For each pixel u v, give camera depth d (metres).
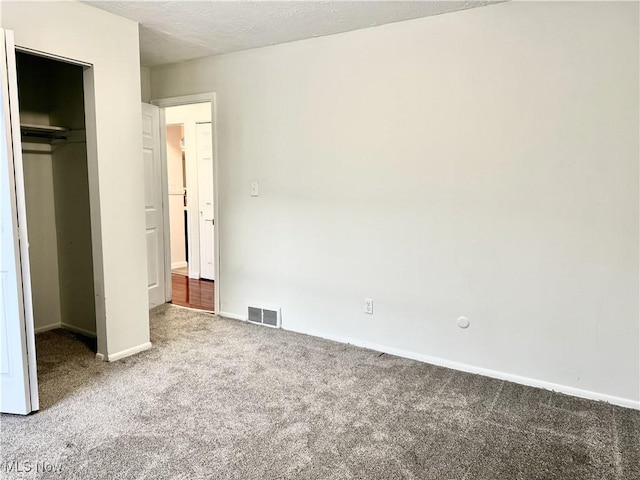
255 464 1.97
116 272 3.08
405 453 2.07
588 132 2.51
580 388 2.67
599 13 2.42
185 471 1.92
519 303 2.80
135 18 3.00
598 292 2.57
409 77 3.02
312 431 2.24
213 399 2.56
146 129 4.27
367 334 3.40
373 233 3.29
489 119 2.78
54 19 2.61
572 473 1.94
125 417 2.35
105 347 3.08
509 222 2.78
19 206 2.26
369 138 3.23
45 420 2.31
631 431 2.28
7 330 2.29
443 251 3.02
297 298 3.73
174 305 4.61
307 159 3.53
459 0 2.63
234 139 3.92
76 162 3.48
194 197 5.87
